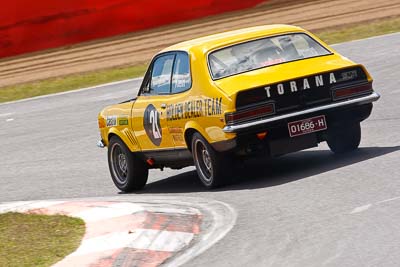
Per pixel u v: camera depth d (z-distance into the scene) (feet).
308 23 231.30
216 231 63.52
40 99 185.37
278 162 88.33
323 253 53.57
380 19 220.23
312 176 76.95
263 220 64.59
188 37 232.12
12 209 82.33
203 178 81.56
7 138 144.15
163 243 61.67
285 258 53.83
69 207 78.54
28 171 113.70
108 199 86.58
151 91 87.56
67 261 59.41
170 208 73.36
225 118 75.36
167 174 98.48
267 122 75.36
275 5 264.11
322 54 81.25
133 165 90.27
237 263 54.49
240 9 262.88
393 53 161.27
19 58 240.73
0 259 62.69
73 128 142.31
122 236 64.18
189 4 257.14
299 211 65.31
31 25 244.01
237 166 89.92
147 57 218.18
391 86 127.75
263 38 82.28
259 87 75.56
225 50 81.10
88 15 248.11
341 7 248.73
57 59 233.35
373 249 52.70
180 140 82.48
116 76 200.34
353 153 85.05
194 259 56.90
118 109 92.07
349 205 64.34
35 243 66.28
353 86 78.79
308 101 77.00
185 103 80.48
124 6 250.78
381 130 96.37
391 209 61.16
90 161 113.09
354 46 182.09
